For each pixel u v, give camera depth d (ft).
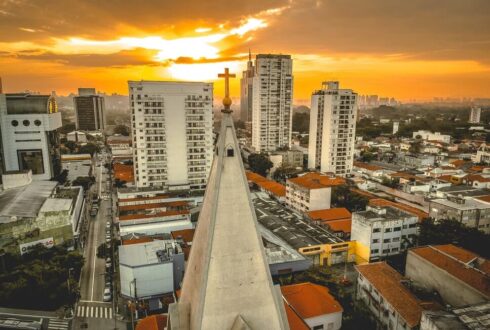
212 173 70.13
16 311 204.33
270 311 68.64
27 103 432.25
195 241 74.08
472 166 509.35
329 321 172.04
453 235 248.11
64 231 273.33
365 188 440.45
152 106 400.88
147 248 230.89
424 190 404.98
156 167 416.46
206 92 417.28
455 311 136.36
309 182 369.91
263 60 635.66
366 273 200.75
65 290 215.31
